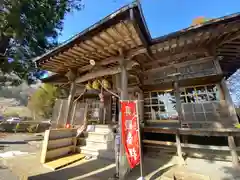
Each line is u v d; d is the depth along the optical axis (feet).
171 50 15.55
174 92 16.79
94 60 15.20
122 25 9.54
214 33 12.23
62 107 17.92
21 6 16.61
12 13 15.98
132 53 13.05
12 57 19.56
